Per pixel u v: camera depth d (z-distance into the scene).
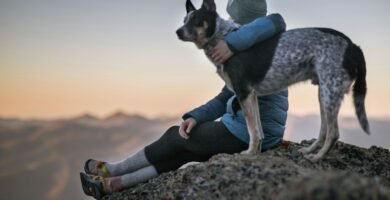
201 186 2.44
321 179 1.77
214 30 2.67
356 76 2.47
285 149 2.78
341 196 1.69
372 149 2.85
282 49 2.54
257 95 2.65
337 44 2.46
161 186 2.69
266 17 2.60
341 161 2.62
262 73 2.56
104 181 2.85
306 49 2.50
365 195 1.69
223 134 2.70
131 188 2.85
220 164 2.50
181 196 2.47
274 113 2.76
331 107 2.43
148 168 2.84
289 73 2.55
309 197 1.73
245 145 2.70
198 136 2.75
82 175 2.92
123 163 2.86
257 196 2.23
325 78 2.44
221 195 2.34
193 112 2.79
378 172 2.57
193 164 2.67
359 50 2.48
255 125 2.58
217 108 2.83
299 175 2.27
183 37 2.70
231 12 2.94
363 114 2.47
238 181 2.35
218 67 2.66
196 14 2.69
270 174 2.31
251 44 2.55
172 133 2.82
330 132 2.47
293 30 2.59
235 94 2.65
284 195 1.84
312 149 2.62
